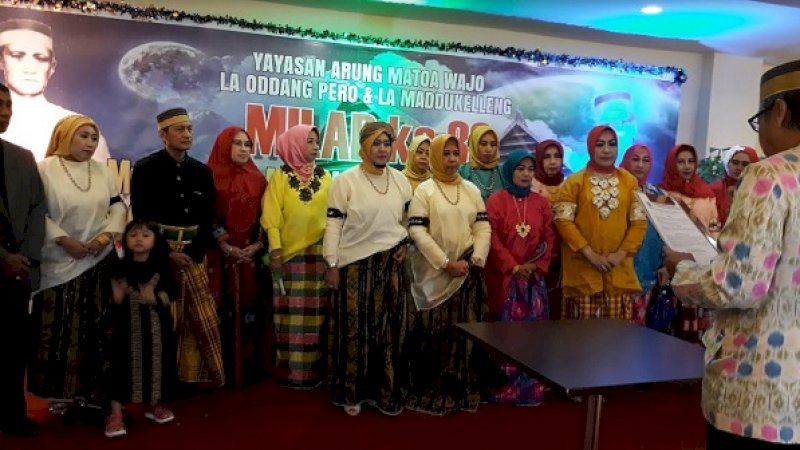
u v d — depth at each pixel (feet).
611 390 4.71
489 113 14.01
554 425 9.63
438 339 9.86
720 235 4.41
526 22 13.55
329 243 9.64
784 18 12.48
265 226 10.36
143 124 11.98
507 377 10.29
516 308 10.23
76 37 11.53
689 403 10.97
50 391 8.93
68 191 8.84
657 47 15.42
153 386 8.74
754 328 4.36
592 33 14.34
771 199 4.16
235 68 12.35
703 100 16.01
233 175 10.49
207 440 8.68
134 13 11.68
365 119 13.17
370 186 9.77
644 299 11.87
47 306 8.88
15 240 8.26
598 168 11.02
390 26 13.42
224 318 10.46
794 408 4.22
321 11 12.94
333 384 9.83
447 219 9.73
